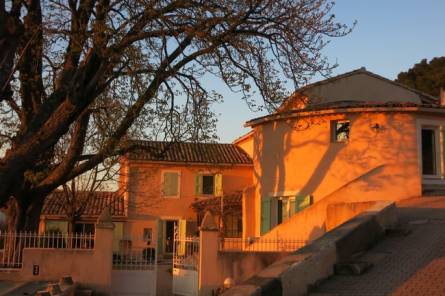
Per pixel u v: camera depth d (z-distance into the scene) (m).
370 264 11.50
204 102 17.91
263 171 26.31
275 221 25.50
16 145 13.85
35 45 16.69
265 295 9.56
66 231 34.47
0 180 13.06
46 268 16.75
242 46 16.22
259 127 26.89
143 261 18.20
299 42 16.89
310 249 11.38
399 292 9.83
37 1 16.69
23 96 18.38
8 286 15.55
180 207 35.44
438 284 9.98
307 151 24.36
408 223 14.88
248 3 15.56
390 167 21.50
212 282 17.12
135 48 15.48
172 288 20.47
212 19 15.41
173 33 15.55
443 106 23.27
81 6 15.45
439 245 12.42
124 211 35.22
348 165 23.23
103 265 16.86
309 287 10.58
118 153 18.56
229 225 33.31
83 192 26.83
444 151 23.42
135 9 15.31
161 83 16.61
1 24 13.44
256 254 17.39
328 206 18.89
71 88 14.21
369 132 23.12
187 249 19.56
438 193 21.67
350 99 27.81
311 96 19.70
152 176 33.22
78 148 17.77
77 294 16.08
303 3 16.88
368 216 13.47
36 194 18.05
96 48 14.48
